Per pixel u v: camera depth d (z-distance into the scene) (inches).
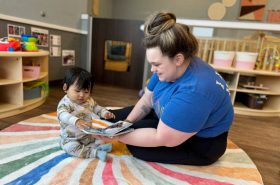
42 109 66.7
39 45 89.8
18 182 31.4
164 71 30.0
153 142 33.6
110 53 117.4
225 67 83.1
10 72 60.7
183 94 29.7
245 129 66.2
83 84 38.2
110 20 113.3
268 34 94.0
